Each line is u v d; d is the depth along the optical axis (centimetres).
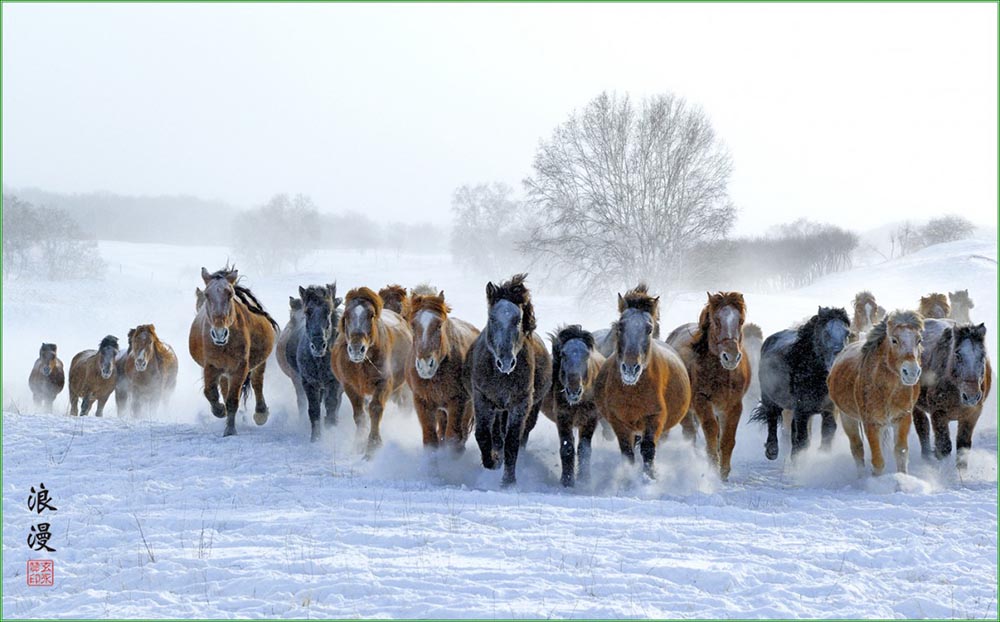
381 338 1530
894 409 1354
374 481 1345
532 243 5453
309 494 1246
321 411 1905
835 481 1462
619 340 1268
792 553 972
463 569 893
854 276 7588
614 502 1191
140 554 955
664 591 842
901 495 1269
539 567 903
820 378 1527
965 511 1184
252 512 1138
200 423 2025
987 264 7169
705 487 1362
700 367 1421
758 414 1686
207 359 1773
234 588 848
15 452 1586
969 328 1415
